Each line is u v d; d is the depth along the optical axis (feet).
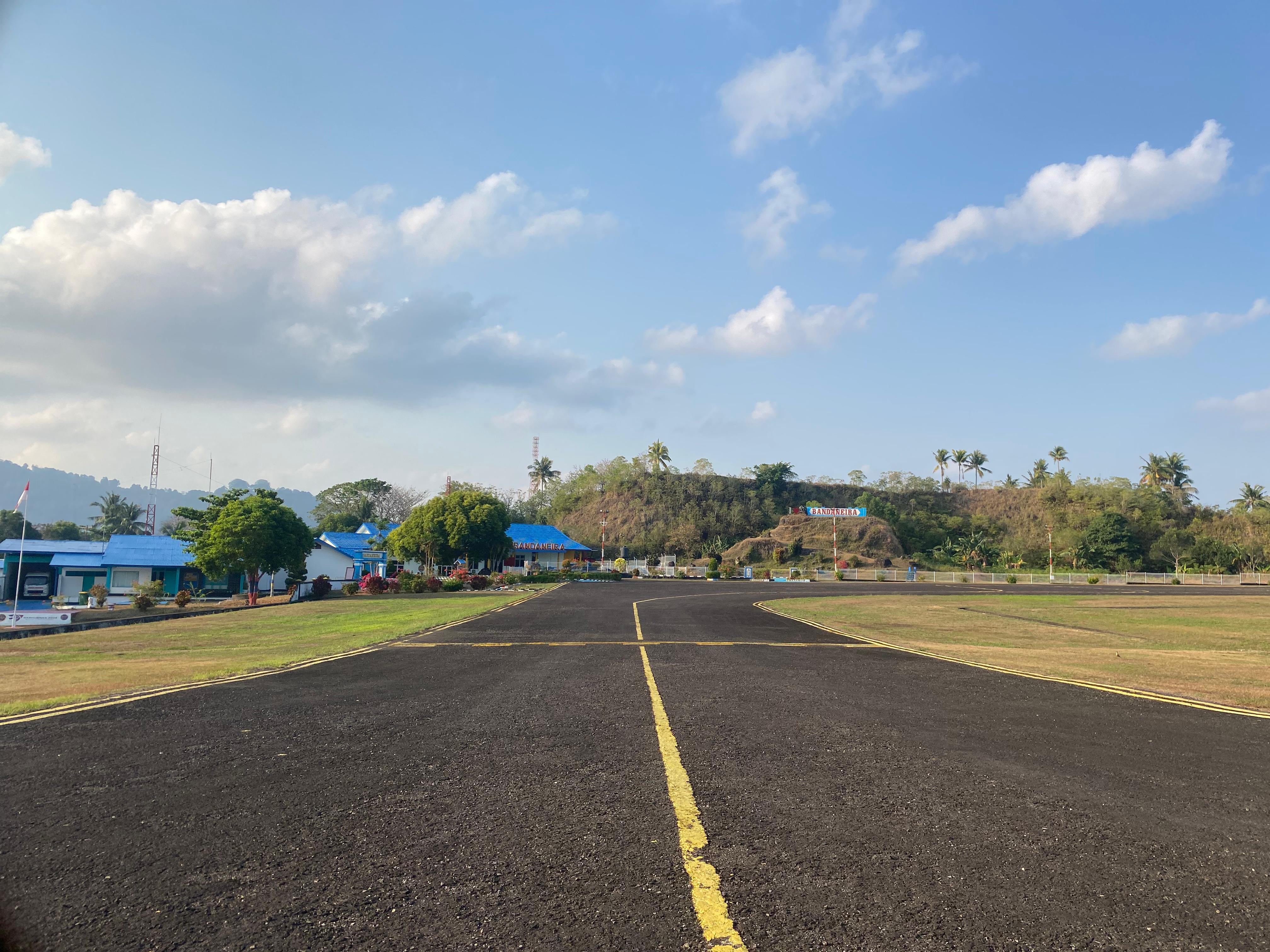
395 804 14.08
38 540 147.02
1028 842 12.11
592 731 20.94
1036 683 31.73
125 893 10.14
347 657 40.63
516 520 357.00
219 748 18.79
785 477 405.80
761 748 18.94
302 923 9.24
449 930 9.02
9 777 16.06
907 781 15.79
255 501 124.47
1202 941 8.80
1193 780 16.06
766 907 9.63
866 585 175.01
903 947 8.57
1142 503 355.36
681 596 114.52
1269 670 37.35
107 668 37.83
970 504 412.77
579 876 10.64
